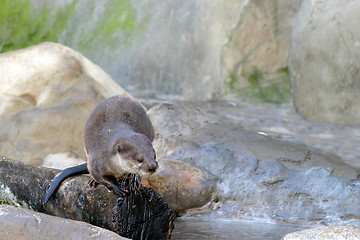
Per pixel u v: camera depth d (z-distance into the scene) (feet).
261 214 65.72
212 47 118.62
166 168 68.33
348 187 66.23
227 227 61.93
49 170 57.98
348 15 97.86
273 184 68.18
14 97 77.00
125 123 53.16
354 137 91.04
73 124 75.41
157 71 120.67
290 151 74.59
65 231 46.01
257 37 115.55
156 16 123.54
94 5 127.65
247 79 116.47
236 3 117.70
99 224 52.34
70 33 125.90
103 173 51.01
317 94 102.22
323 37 100.42
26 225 46.70
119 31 124.36
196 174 68.90
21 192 57.57
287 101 112.16
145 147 49.83
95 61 122.93
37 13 128.57
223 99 115.85
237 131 80.18
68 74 79.56
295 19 113.09
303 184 67.51
